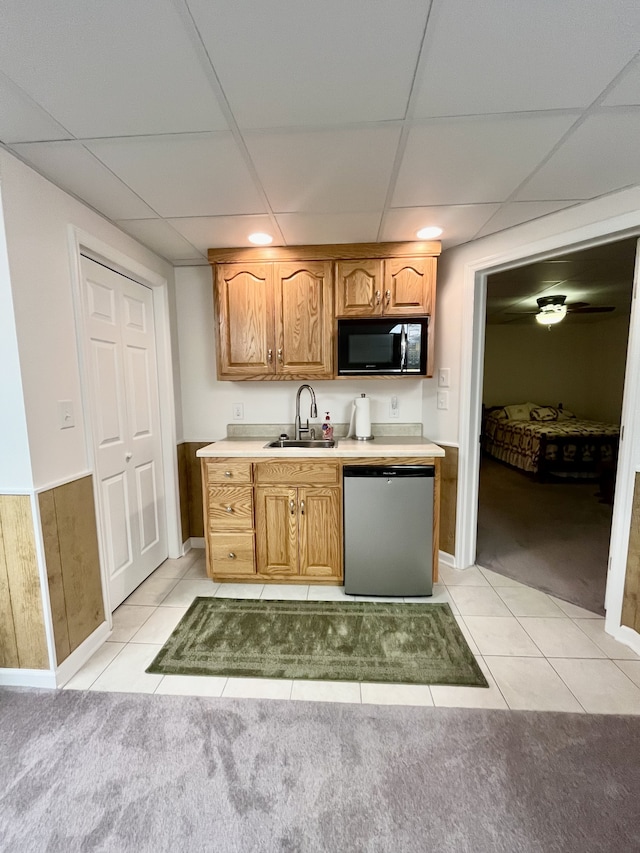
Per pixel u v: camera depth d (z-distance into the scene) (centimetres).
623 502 186
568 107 122
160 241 234
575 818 113
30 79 108
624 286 375
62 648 166
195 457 300
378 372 244
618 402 595
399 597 230
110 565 215
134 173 158
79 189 170
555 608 218
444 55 102
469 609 217
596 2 88
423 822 112
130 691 161
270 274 246
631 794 119
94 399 197
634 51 101
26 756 133
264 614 213
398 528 225
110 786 123
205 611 216
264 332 249
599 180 167
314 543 236
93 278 198
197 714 149
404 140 138
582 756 131
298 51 100
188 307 286
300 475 231
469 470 258
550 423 574
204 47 99
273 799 118
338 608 219
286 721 146
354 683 164
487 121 128
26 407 149
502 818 113
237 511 236
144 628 202
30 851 106
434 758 131
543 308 424
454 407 258
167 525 282
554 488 468
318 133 134
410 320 239
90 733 141
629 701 154
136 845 107
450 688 161
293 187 171
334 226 213
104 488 209
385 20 93
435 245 237
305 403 287
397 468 222
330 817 114
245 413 292
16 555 156
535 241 207
